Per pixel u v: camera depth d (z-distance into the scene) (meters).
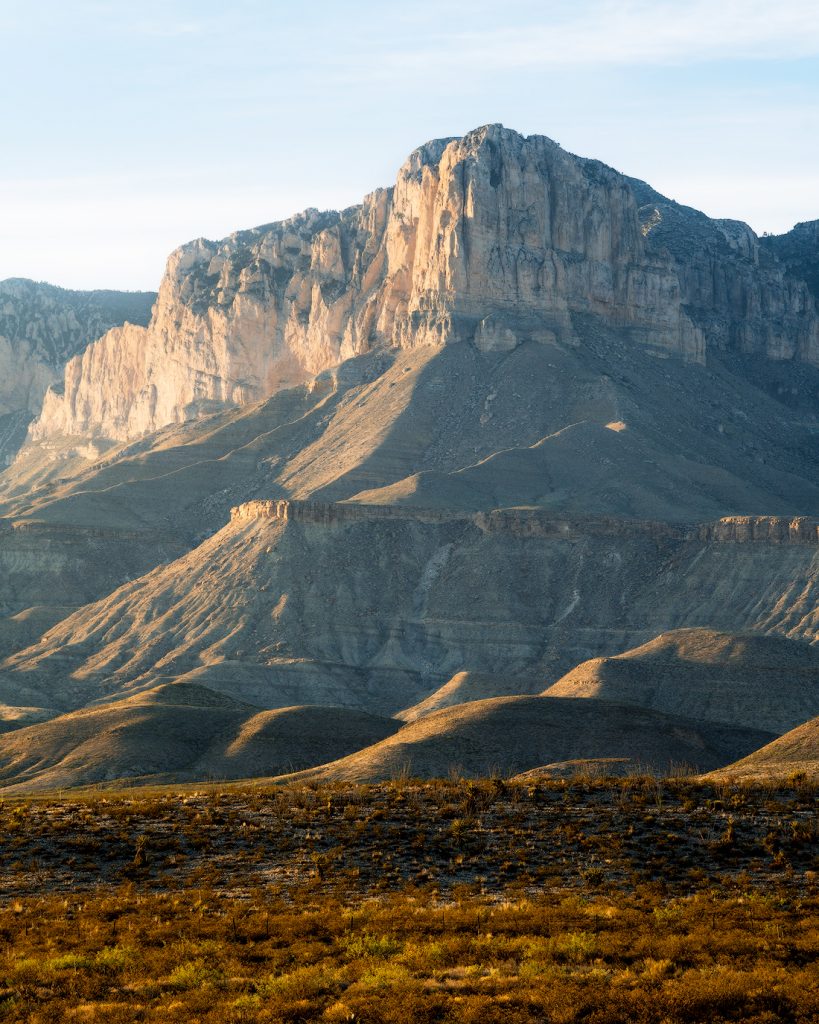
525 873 89.12
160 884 90.62
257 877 91.06
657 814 99.62
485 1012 60.72
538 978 64.38
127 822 105.19
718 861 90.38
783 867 88.44
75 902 86.12
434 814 103.25
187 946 73.06
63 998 66.12
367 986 64.38
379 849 95.81
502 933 72.88
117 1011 63.56
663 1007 60.69
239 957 71.12
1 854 98.12
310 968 67.50
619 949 68.75
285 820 104.12
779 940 69.94
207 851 97.56
